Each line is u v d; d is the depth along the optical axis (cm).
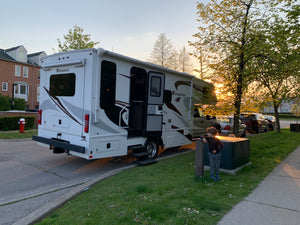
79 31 1598
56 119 647
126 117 647
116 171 581
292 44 746
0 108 2517
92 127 562
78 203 380
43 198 438
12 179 549
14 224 318
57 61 638
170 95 796
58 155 803
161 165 634
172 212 337
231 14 761
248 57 755
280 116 4928
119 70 618
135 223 306
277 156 762
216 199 394
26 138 1109
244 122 1664
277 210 356
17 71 3375
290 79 1006
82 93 576
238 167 577
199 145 505
